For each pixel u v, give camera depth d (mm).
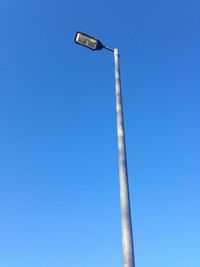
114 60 4906
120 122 4379
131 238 3664
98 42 4906
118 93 4617
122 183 3959
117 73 4793
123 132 4305
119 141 4238
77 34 4902
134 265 3555
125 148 4195
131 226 3732
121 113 4453
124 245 3635
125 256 3578
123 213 3787
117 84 4695
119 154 4152
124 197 3877
